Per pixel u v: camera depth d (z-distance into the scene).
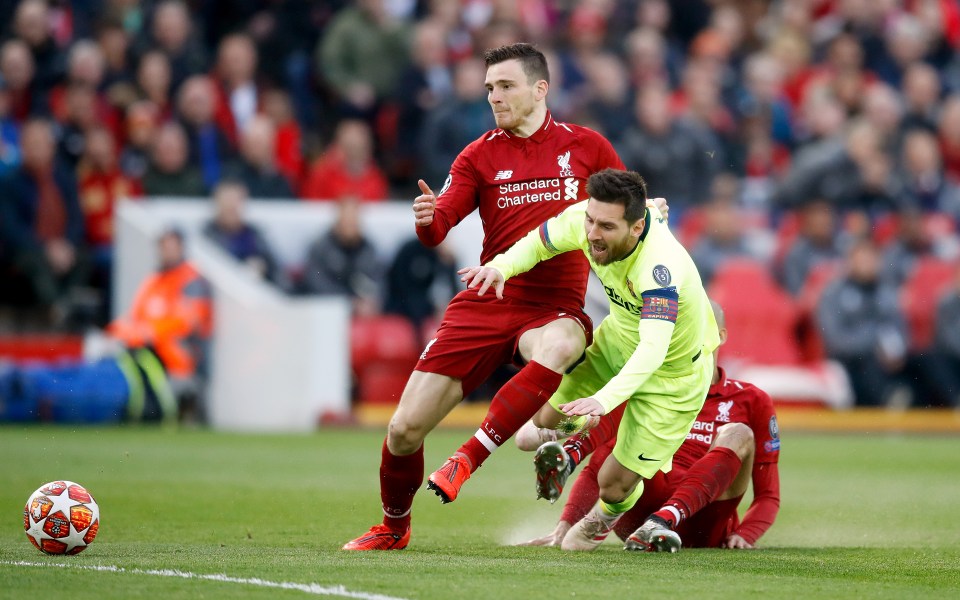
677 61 63.09
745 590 16.77
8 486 30.59
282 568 17.84
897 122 61.88
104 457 37.69
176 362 47.31
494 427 20.72
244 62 56.50
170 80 55.72
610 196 19.92
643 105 56.03
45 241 50.31
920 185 59.50
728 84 62.25
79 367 47.50
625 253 20.59
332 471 35.62
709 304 22.08
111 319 50.75
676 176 56.03
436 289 50.31
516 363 22.59
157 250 48.53
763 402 22.94
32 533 19.22
